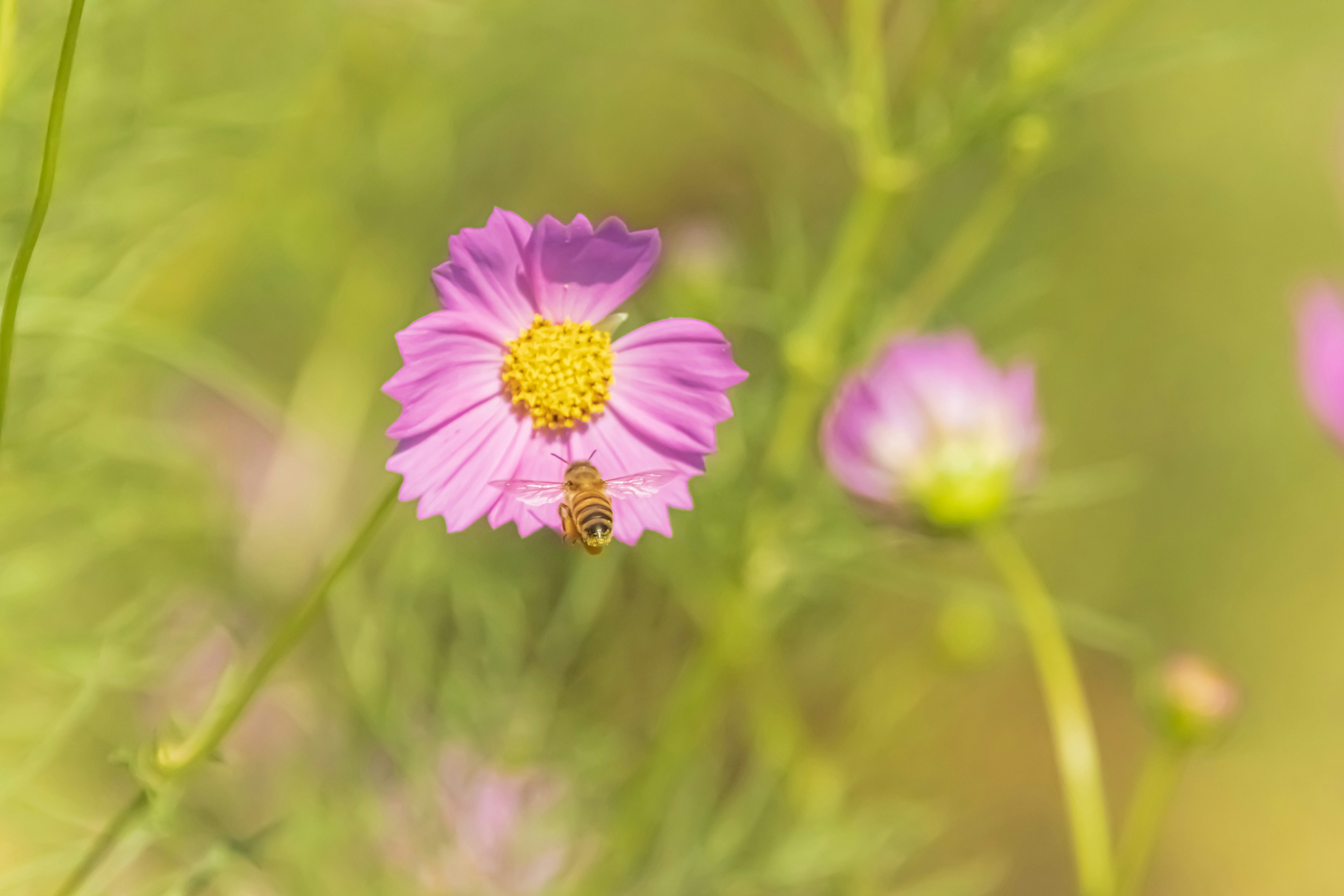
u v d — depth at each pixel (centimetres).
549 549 90
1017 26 84
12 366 81
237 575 91
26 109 79
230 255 93
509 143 110
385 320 102
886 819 91
